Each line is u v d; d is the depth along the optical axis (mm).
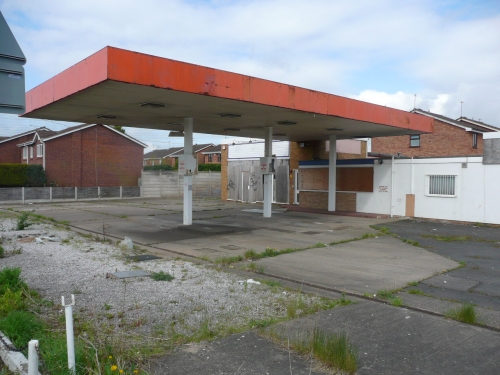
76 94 11289
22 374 3791
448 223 17438
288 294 6934
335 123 16938
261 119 16062
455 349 4801
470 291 7445
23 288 6496
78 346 4301
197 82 10977
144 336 4965
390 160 19734
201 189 38719
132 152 40812
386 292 7094
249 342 4852
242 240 12836
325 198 22594
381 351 4699
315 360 4402
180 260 9664
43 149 36031
